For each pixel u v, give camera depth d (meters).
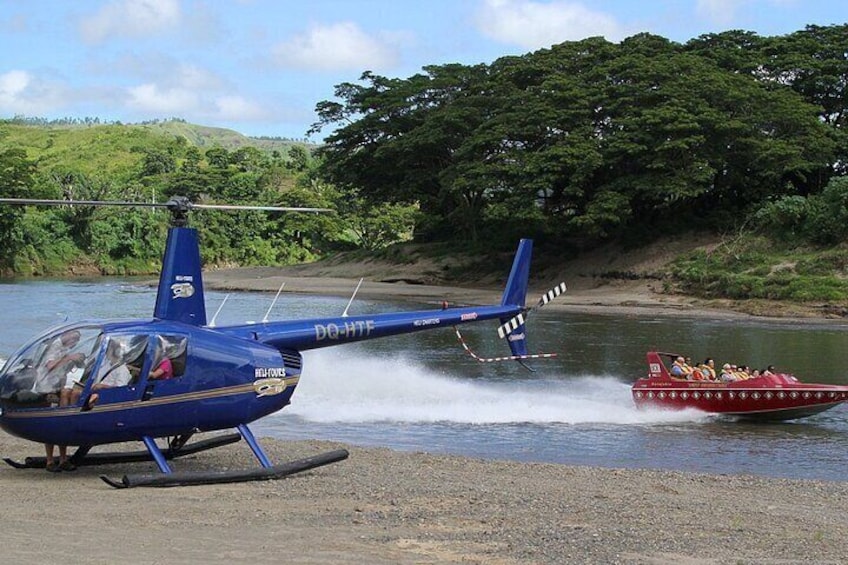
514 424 20.06
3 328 39.28
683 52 68.94
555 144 61.97
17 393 11.87
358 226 125.88
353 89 81.75
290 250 125.31
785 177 64.75
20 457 14.23
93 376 11.95
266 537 8.95
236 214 122.50
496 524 9.99
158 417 12.34
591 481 13.55
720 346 34.59
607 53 67.69
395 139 76.12
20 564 7.37
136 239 111.62
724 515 11.09
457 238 83.69
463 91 76.88
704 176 57.47
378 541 8.98
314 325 14.60
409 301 57.94
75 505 10.30
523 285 19.23
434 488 12.13
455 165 69.00
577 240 70.00
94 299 60.03
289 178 145.12
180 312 13.05
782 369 28.73
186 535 8.88
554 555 8.73
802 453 17.59
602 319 45.19
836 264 51.06
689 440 18.73
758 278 51.03
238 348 12.98
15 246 102.62
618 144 58.97
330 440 17.86
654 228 64.19
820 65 64.25
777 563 8.78
